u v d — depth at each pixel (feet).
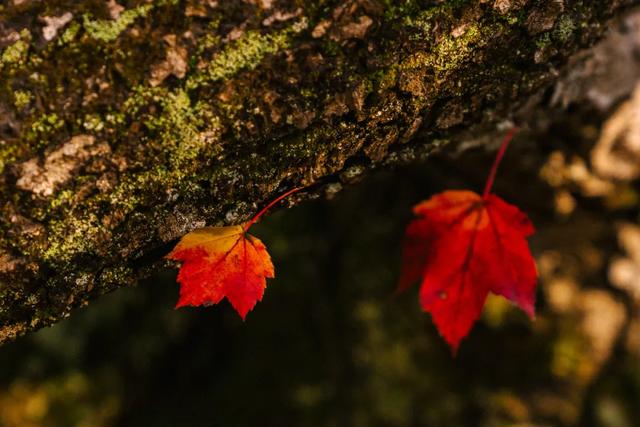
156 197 2.61
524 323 4.74
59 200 2.56
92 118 2.54
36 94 2.53
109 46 2.55
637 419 4.77
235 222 2.69
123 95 2.55
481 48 2.68
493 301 4.78
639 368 4.77
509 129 3.09
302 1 2.60
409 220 4.79
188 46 2.57
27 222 2.55
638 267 4.49
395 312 4.94
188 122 2.58
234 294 2.68
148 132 2.57
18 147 2.52
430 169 4.15
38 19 2.53
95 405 5.17
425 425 4.76
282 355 5.11
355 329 4.95
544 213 4.07
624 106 3.40
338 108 2.64
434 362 4.92
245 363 5.23
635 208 4.13
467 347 4.93
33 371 5.17
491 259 2.86
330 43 2.61
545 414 4.72
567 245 4.58
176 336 5.38
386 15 2.62
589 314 4.69
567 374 4.76
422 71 2.66
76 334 5.16
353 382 4.90
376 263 4.95
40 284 2.60
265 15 2.59
